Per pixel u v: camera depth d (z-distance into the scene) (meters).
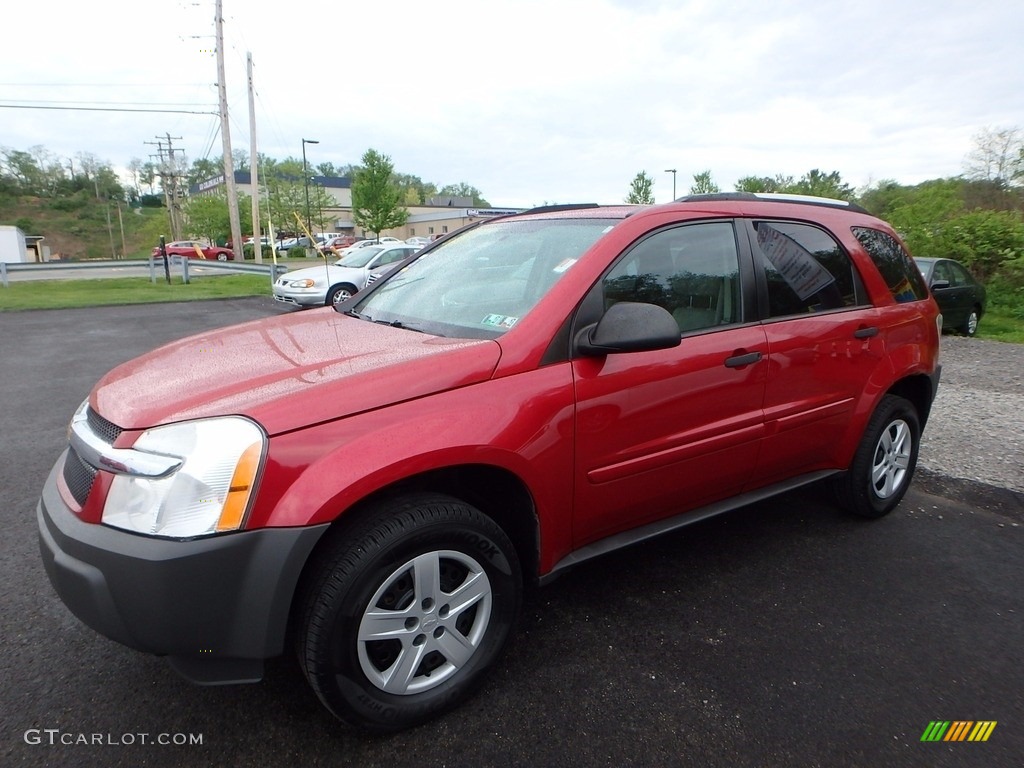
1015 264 18.03
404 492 2.27
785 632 2.86
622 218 2.92
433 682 2.32
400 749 2.20
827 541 3.72
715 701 2.44
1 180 103.88
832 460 3.64
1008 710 2.42
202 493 1.92
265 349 2.67
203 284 21.33
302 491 1.97
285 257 48.47
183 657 2.04
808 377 3.31
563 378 2.48
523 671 2.59
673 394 2.78
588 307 2.60
